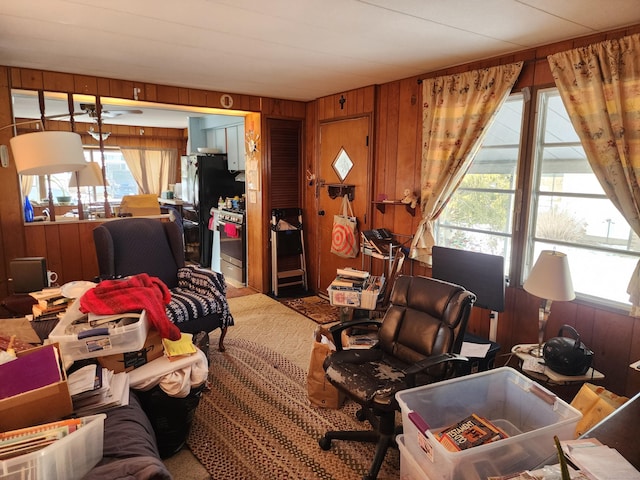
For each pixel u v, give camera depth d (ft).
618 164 7.76
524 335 9.71
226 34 8.34
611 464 3.13
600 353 8.45
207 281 10.70
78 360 6.43
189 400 7.12
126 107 18.51
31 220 11.96
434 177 11.04
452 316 7.02
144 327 6.93
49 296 8.47
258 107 15.20
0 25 7.84
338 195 14.75
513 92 9.55
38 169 8.76
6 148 10.93
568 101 8.29
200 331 10.00
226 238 18.65
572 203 8.90
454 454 4.23
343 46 9.12
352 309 10.82
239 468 6.93
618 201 7.87
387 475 6.79
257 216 16.40
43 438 4.11
